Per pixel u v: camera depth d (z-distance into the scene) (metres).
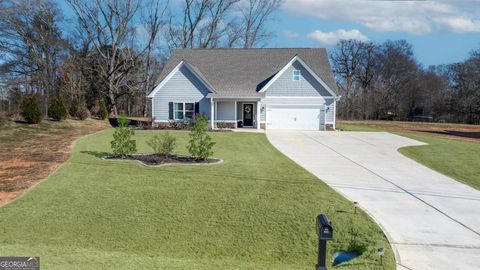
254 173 12.74
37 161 14.48
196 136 15.24
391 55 62.72
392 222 8.49
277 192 10.48
